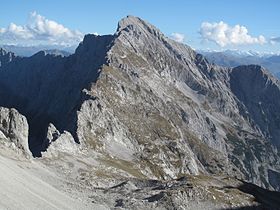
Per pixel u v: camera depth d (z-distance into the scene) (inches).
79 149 7091.5
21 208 2389.3
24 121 4990.2
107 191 4325.8
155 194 4237.2
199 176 7022.6
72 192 3841.0
